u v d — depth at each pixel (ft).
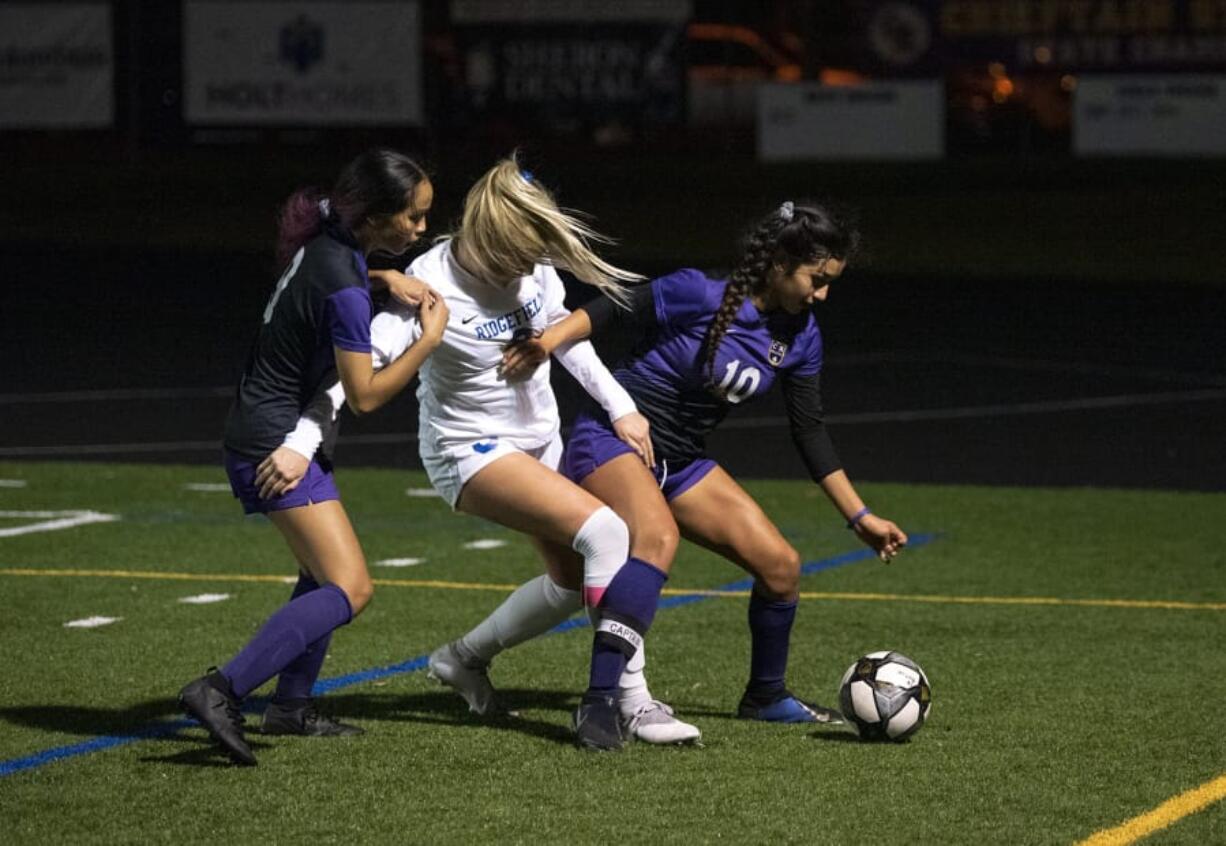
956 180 382.22
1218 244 334.24
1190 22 359.87
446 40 377.71
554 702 85.76
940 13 374.22
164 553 126.00
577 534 74.43
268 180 385.29
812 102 375.25
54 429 186.29
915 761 74.69
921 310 282.56
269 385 73.26
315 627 72.18
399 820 66.33
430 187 73.15
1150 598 112.88
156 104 394.52
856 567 123.24
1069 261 324.60
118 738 78.33
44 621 104.37
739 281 76.74
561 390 213.87
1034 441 182.09
